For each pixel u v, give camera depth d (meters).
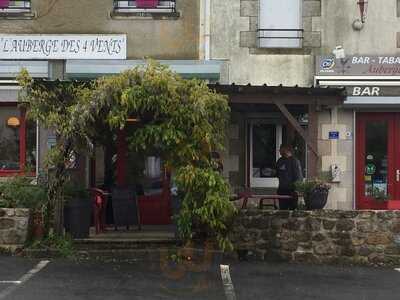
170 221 12.87
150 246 10.27
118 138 10.18
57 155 9.71
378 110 13.00
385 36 12.96
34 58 12.88
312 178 10.95
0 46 12.86
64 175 10.17
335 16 12.97
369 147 13.14
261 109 13.09
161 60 12.91
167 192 12.91
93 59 12.91
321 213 9.86
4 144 13.02
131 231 11.47
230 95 11.00
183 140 8.95
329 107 12.78
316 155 11.23
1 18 12.91
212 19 12.98
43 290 7.71
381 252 9.80
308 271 9.19
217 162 9.50
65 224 10.54
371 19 12.97
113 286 7.98
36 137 12.91
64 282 8.15
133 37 12.96
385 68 12.86
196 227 9.45
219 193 8.98
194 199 9.03
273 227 9.88
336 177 12.85
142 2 12.99
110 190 12.41
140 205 12.88
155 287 7.97
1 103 12.96
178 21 12.98
